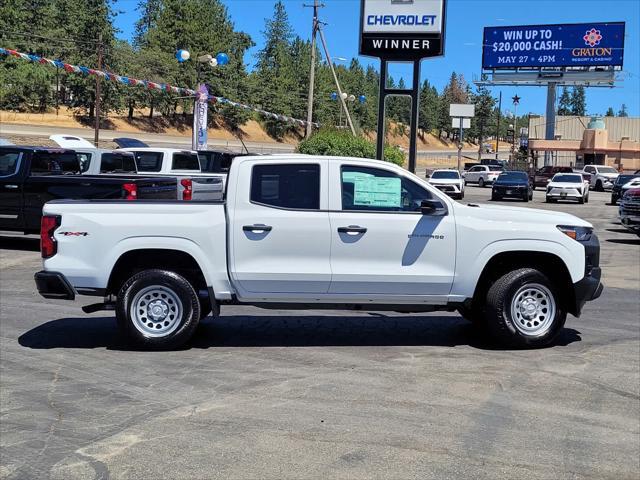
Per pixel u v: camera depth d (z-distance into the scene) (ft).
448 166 298.97
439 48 64.54
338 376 20.38
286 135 272.72
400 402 18.16
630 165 228.43
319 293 22.50
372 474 13.92
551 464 14.51
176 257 22.95
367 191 22.68
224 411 17.40
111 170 52.75
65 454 14.83
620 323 28.25
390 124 388.98
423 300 22.85
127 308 22.59
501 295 23.15
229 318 28.43
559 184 115.96
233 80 223.51
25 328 26.20
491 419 17.03
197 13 204.85
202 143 87.45
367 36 65.87
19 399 18.28
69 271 22.26
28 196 44.62
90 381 19.79
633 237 64.23
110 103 197.06
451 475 13.92
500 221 22.90
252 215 22.21
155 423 16.60
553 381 20.12
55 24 177.47
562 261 23.09
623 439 15.93
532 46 237.25
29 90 180.65
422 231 22.50
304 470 14.07
